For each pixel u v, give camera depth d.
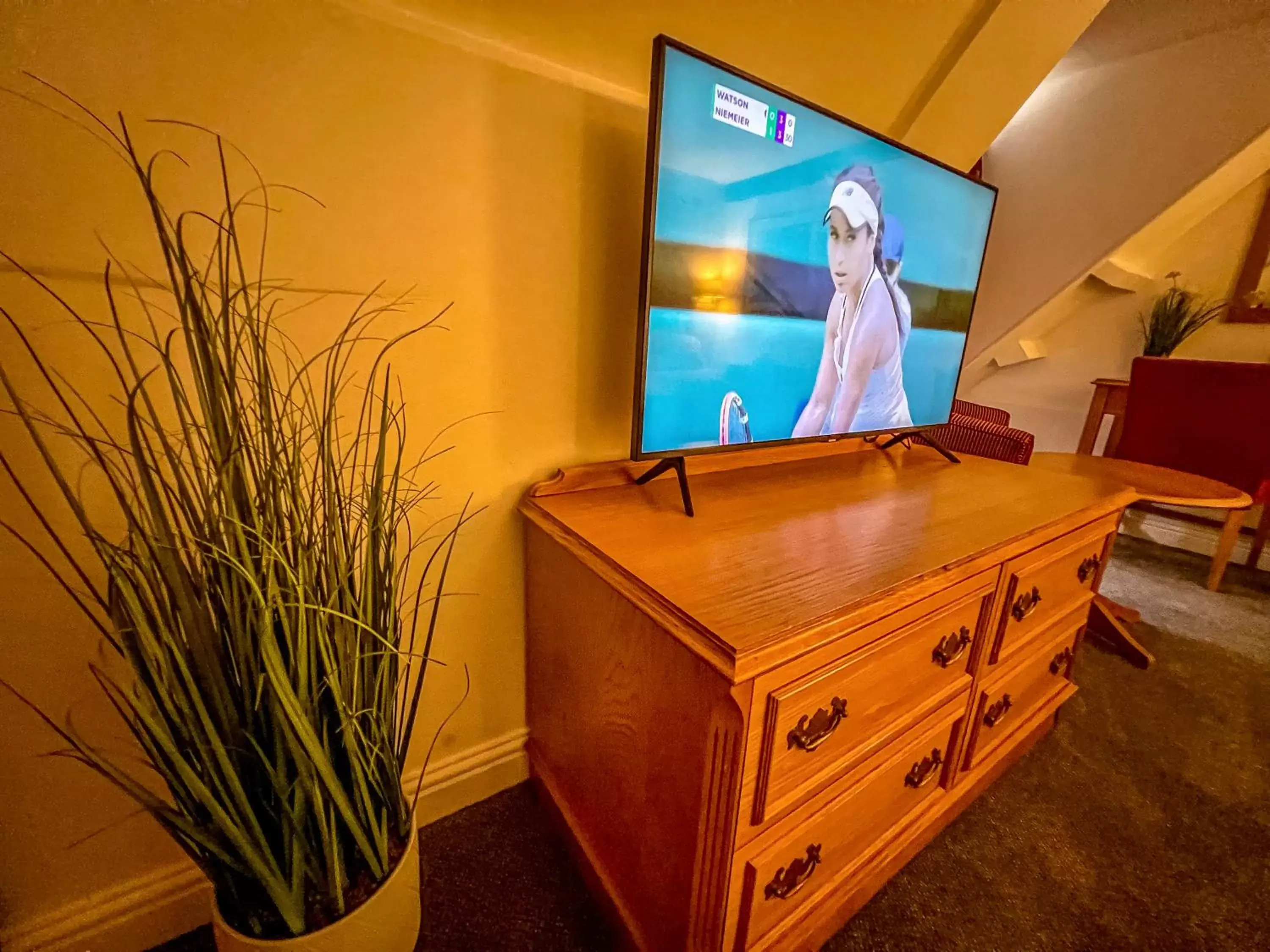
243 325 0.63
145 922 0.87
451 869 1.02
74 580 0.73
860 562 0.79
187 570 0.57
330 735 0.67
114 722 0.80
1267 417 2.08
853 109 1.25
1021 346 3.00
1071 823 1.19
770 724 0.64
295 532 0.61
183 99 0.67
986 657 1.01
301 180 0.75
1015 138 2.53
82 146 0.64
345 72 0.75
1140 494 1.67
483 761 1.15
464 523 1.00
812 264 1.04
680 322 0.89
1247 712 1.57
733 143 0.88
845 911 0.93
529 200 0.93
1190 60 1.99
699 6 0.91
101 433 0.70
